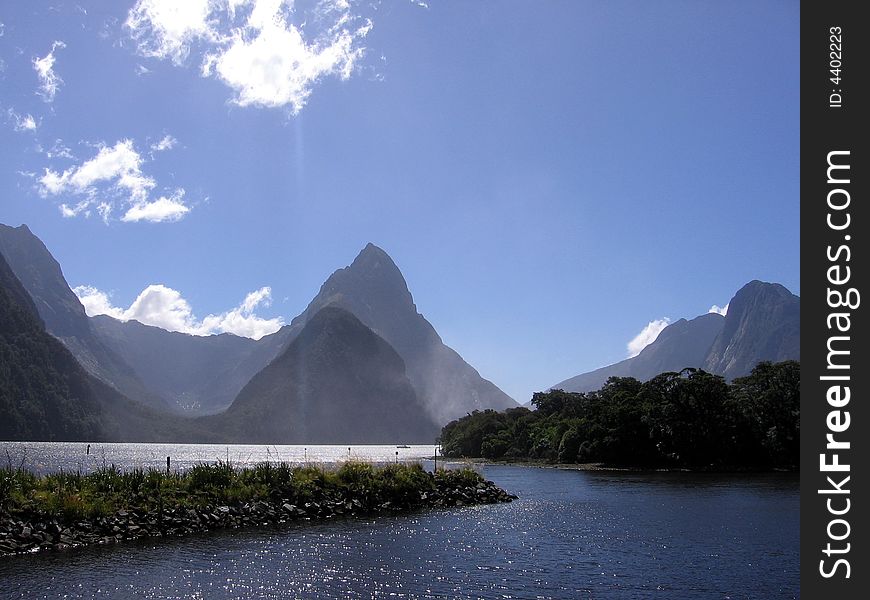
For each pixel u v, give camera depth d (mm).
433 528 41625
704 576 29625
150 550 31766
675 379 136125
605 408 143875
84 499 34656
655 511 54594
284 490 45031
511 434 182250
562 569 30625
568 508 56219
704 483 90625
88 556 30125
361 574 28562
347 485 49531
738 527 44844
